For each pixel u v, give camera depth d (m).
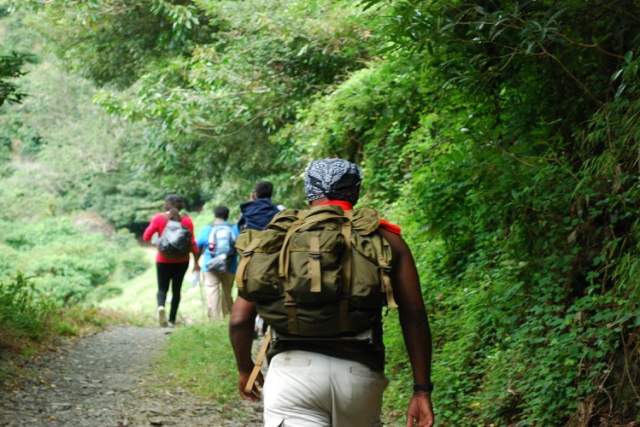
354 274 4.69
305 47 18.91
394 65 11.52
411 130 14.71
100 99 23.30
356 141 16.64
